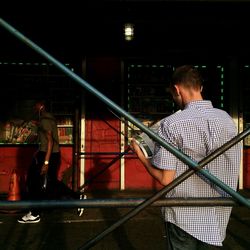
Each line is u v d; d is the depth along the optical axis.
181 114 2.13
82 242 4.44
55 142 5.54
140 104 7.22
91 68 6.98
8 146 6.89
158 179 2.08
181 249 2.15
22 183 6.84
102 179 7.02
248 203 1.95
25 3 4.13
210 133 2.09
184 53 7.14
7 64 6.93
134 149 2.26
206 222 2.11
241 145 2.23
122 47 6.61
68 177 6.88
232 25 5.30
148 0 3.24
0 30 5.51
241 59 7.18
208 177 1.94
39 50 1.94
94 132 7.00
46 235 4.69
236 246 4.35
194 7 4.10
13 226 5.05
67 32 5.60
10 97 6.97
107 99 1.96
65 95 7.07
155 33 5.86
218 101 7.29
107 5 4.10
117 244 4.41
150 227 5.05
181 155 1.93
